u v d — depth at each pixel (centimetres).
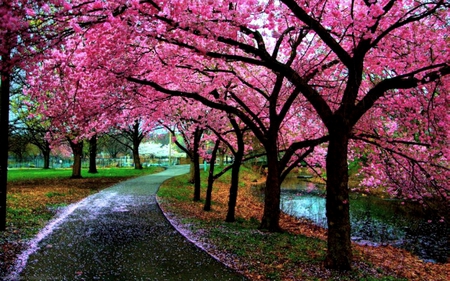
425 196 1207
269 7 671
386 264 884
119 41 738
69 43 765
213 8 694
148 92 1118
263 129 1154
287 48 1156
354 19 710
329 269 720
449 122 901
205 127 1361
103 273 668
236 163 1321
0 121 923
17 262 705
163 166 5434
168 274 675
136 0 532
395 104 995
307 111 1284
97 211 1388
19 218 1106
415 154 1099
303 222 1625
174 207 1559
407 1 845
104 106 1065
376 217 1697
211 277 664
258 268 722
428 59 876
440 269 956
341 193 733
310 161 1588
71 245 862
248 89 1317
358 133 981
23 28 477
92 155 3538
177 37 708
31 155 6181
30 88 966
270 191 1129
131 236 981
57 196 1712
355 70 739
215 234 1018
